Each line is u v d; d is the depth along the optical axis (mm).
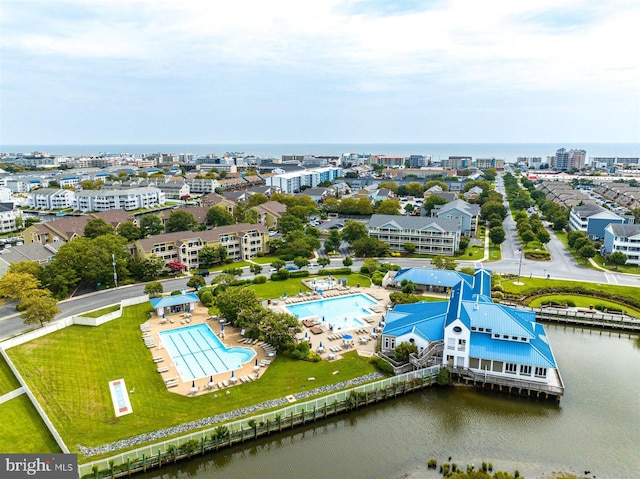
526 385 75188
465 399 75750
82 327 98062
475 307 85625
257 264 155625
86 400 70438
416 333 85188
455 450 63281
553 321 108750
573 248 170000
